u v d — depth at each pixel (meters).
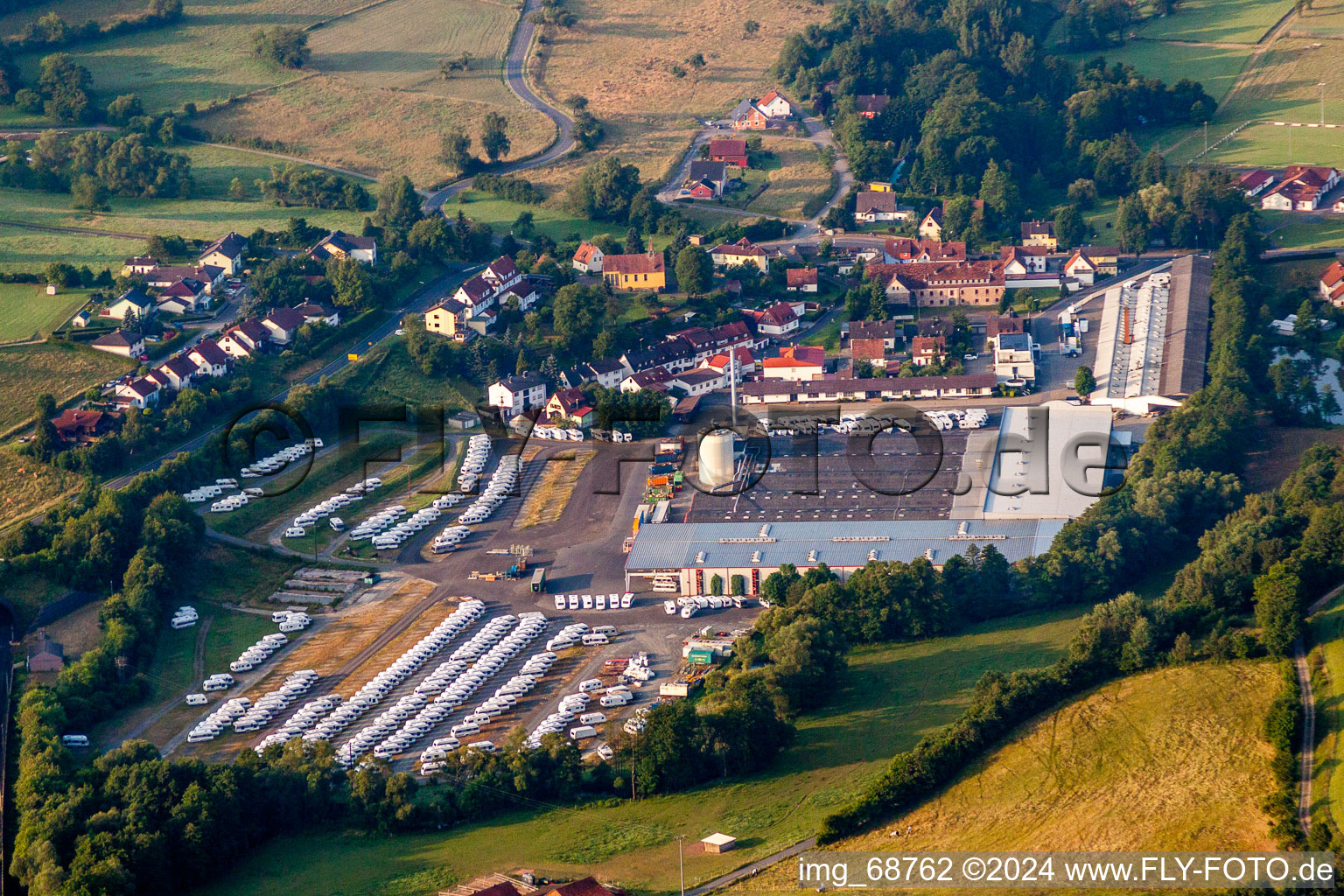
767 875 188.12
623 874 191.00
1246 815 185.75
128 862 190.88
